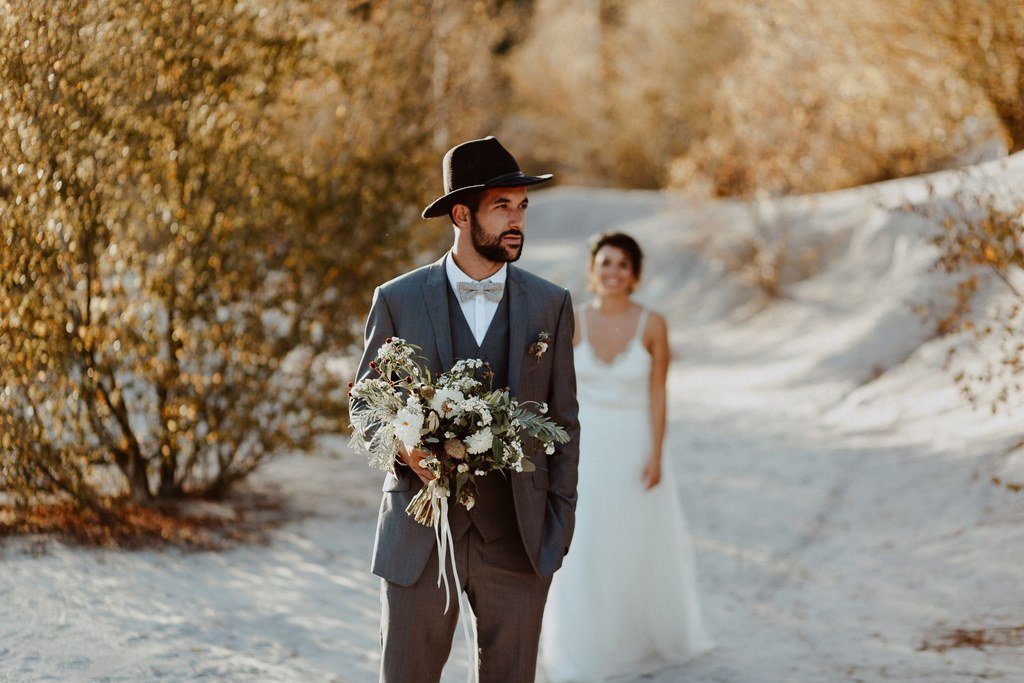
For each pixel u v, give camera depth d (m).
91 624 4.44
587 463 4.74
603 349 4.82
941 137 15.17
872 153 19.61
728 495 8.52
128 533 6.05
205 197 6.71
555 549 2.94
